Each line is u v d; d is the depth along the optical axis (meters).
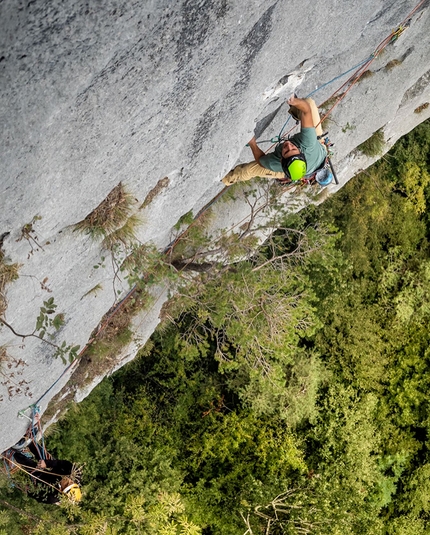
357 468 12.71
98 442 12.34
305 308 9.81
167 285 8.91
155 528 10.63
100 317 7.62
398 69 9.04
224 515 12.14
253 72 4.87
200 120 4.96
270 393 12.41
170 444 12.90
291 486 12.46
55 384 7.62
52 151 3.72
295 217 9.59
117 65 3.50
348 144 10.10
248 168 6.24
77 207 4.59
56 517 10.36
